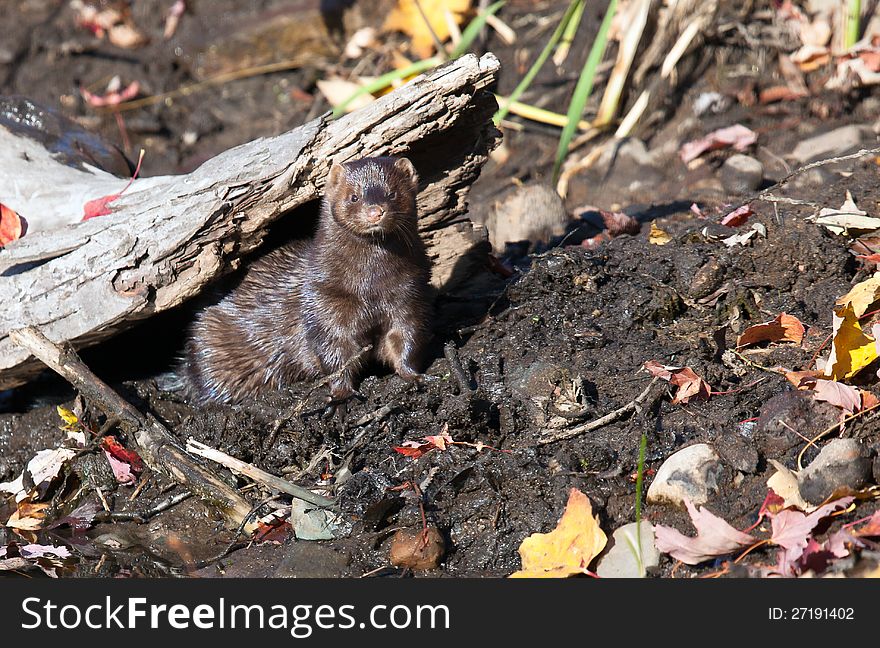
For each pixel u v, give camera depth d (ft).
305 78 36.45
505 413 18.51
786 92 29.91
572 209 27.99
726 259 20.70
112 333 20.35
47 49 37.96
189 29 37.78
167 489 19.85
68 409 21.66
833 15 30.55
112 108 36.27
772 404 17.31
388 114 20.15
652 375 18.74
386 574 16.65
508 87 33.63
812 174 24.26
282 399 20.58
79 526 19.42
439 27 35.45
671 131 29.99
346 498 17.58
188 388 22.88
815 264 20.36
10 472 21.40
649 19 32.17
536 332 20.40
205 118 35.53
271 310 21.88
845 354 17.26
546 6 36.01
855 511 15.35
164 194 19.70
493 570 16.49
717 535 14.98
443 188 21.77
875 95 28.84
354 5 37.01
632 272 21.20
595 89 32.58
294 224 22.91
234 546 18.13
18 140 23.68
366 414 19.70
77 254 19.61
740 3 32.37
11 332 19.95
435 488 17.52
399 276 19.94
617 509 16.53
